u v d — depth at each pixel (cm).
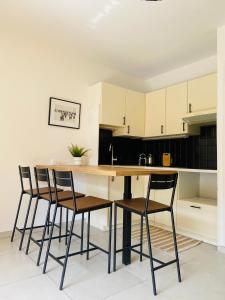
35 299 155
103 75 383
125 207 188
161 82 425
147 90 449
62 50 332
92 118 354
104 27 272
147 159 434
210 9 235
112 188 315
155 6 231
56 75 327
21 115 294
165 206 188
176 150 392
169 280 182
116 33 286
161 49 327
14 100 288
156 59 361
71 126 341
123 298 158
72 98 344
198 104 329
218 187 254
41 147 311
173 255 231
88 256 219
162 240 276
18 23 265
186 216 295
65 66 336
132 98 386
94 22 262
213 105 311
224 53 258
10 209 282
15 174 287
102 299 156
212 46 316
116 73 403
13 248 239
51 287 169
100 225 314
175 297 160
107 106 348
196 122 333
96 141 345
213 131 343
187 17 249
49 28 276
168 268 203
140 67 392
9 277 182
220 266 209
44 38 300
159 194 327
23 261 209
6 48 283
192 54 342
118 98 364
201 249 250
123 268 200
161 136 390
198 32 280
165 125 374
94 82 372
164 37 293
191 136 371
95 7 235
